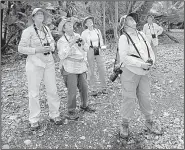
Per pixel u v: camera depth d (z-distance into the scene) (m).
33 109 3.59
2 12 8.38
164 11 12.96
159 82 5.68
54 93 3.73
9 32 8.88
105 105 4.53
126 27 3.09
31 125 3.63
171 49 10.08
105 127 3.73
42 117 4.09
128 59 2.98
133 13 3.08
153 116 4.01
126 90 3.16
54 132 3.61
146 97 3.27
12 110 4.38
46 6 8.20
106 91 5.13
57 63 7.56
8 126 3.79
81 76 3.94
